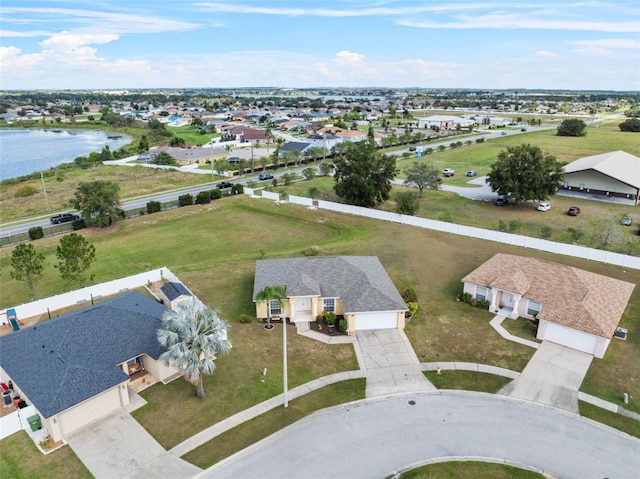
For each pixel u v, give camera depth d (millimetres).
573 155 113625
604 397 28656
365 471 23078
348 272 40250
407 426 26312
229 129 192125
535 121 195875
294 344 34781
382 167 70250
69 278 41656
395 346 34562
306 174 97750
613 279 39875
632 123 162375
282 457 24016
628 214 67375
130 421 26766
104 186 67500
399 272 47156
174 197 85188
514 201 76062
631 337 35188
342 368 31891
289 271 40094
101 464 23609
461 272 47000
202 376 30828
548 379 30422
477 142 142375
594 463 23688
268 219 69500
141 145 152500
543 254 51156
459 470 23156
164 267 49781
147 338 31141
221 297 42188
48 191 96000
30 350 29016
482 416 27141
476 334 36000
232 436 25531
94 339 29891
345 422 26625
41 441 25266
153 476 22797
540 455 24188
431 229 61219
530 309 38125
